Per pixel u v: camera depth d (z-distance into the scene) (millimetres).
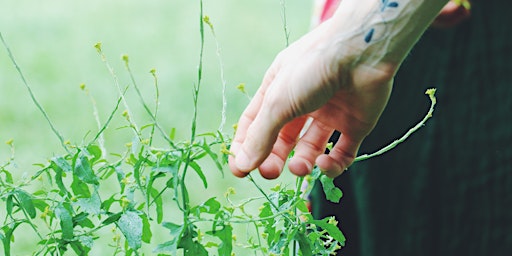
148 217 1270
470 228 1835
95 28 5902
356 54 1230
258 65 5137
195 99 1247
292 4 6656
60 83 4547
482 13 1784
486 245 1830
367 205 1858
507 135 1792
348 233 1896
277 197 1333
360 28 1230
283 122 1248
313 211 1846
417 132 1836
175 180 1255
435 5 1221
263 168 1299
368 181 1854
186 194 1271
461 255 1850
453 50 1803
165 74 4777
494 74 1792
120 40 5633
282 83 1242
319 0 1885
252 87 4629
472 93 1803
